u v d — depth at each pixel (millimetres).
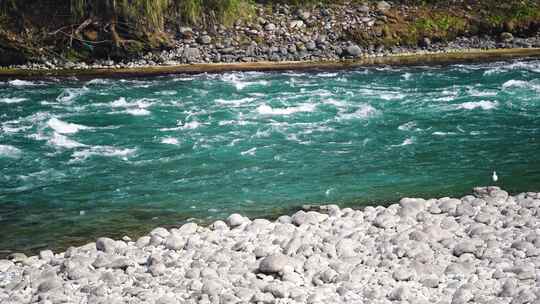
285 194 13430
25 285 9258
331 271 8906
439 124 18344
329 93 22172
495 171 14438
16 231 12031
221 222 11266
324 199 13078
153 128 18531
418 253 9445
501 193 12383
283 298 8273
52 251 11109
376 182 13977
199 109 20438
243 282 8789
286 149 16438
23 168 15461
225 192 13648
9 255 10820
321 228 10773
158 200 13336
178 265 9555
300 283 8766
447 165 14961
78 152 16562
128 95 22422
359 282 8688
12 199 13609
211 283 8625
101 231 11891
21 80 25031
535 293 7816
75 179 14703
